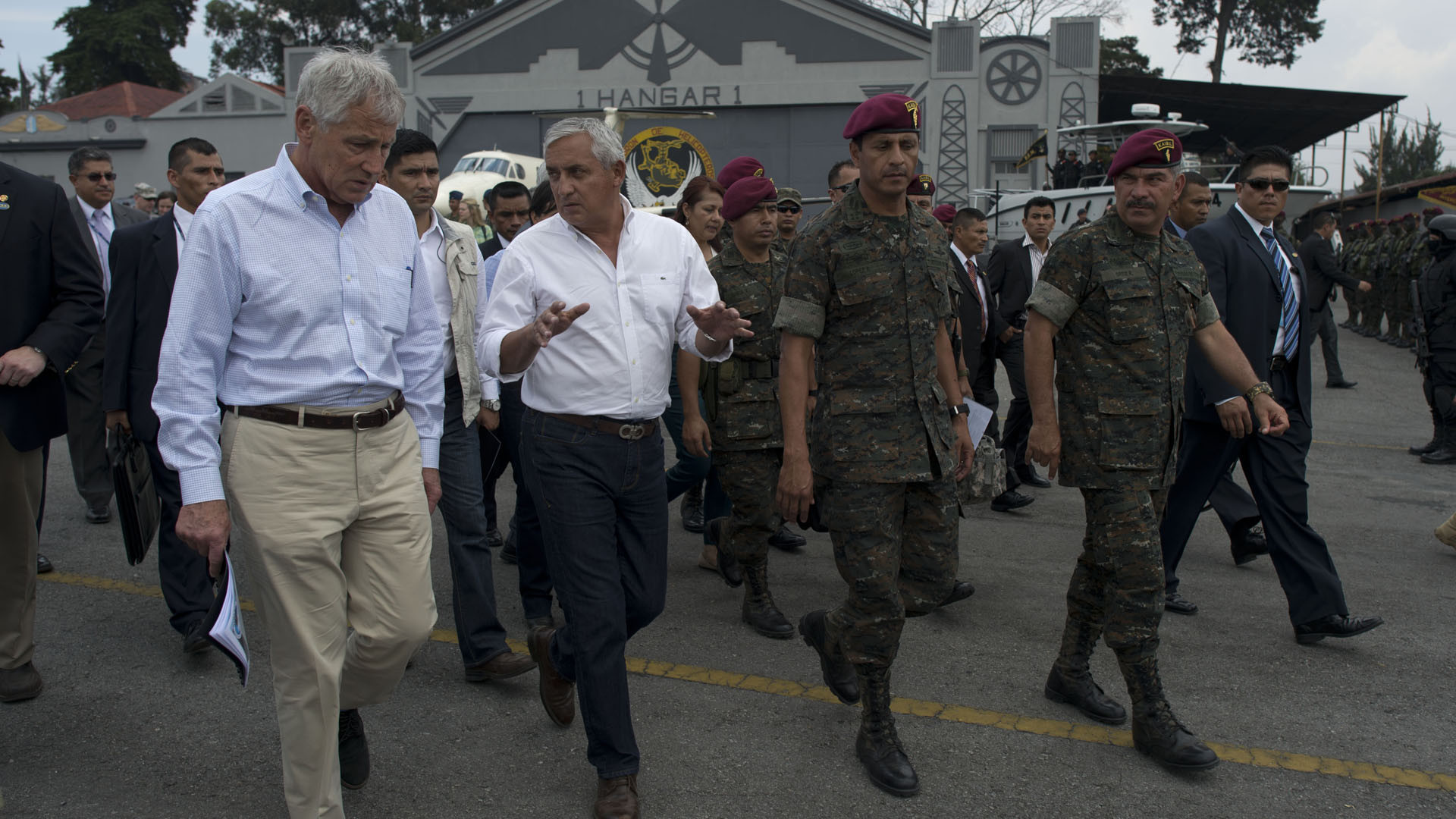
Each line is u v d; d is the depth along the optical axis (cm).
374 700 276
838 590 490
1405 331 1486
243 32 4766
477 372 375
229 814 286
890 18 2600
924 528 310
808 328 298
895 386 296
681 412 471
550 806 290
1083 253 320
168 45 5316
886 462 292
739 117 2683
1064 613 455
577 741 330
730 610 459
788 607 465
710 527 503
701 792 298
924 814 287
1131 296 314
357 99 233
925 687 373
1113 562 316
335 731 254
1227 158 2003
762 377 411
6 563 347
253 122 2988
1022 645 416
